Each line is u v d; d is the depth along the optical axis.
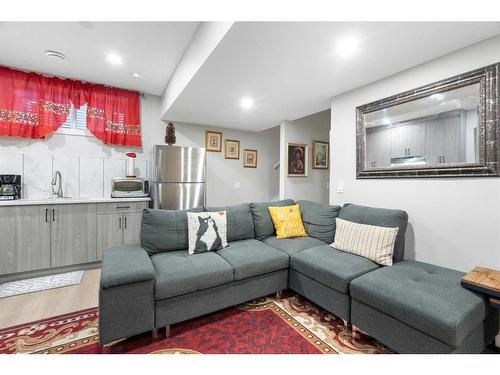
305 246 2.48
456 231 1.88
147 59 2.77
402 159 2.24
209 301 1.92
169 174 3.46
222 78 2.35
